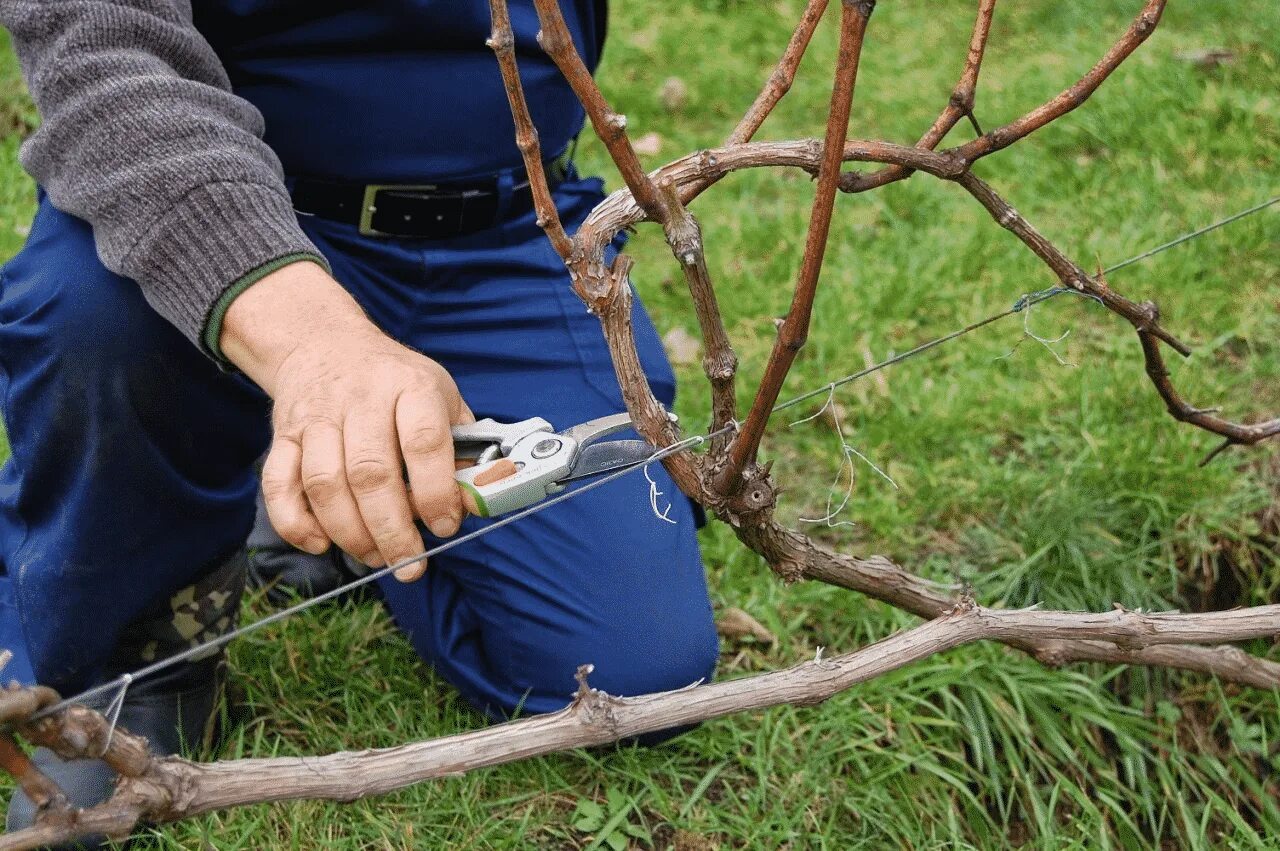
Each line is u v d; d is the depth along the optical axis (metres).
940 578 1.86
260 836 1.38
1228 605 1.93
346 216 1.66
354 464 0.97
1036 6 3.90
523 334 1.71
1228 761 1.78
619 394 1.70
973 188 1.15
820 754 1.57
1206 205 2.71
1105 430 2.07
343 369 1.03
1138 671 1.80
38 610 1.33
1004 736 1.65
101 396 1.24
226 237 1.13
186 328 1.16
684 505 1.67
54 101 1.22
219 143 1.19
